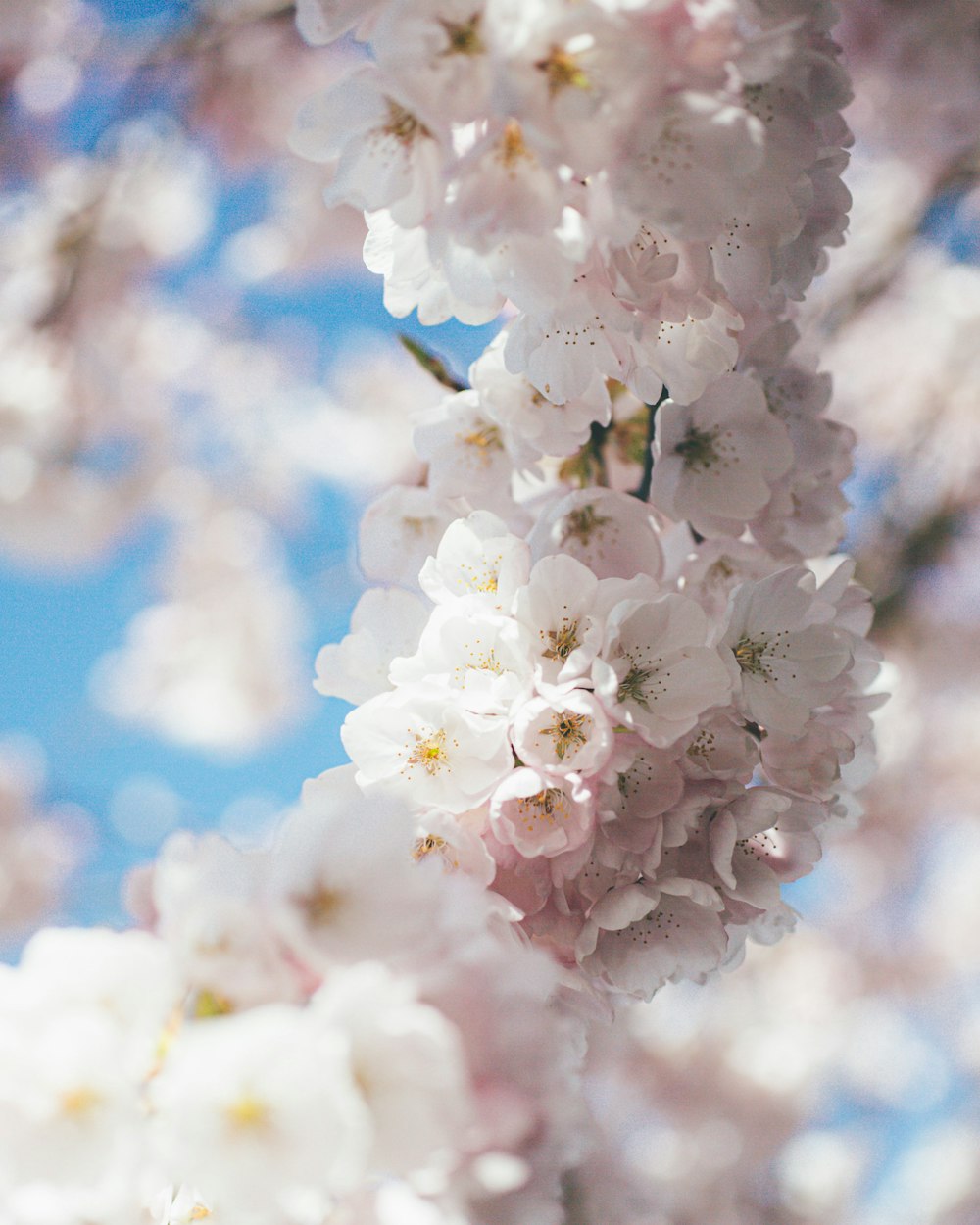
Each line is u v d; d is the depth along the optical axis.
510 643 0.60
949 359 1.61
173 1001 0.53
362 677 0.63
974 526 1.43
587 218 0.58
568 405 0.63
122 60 1.27
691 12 0.56
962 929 2.25
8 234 1.48
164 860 0.54
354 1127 0.51
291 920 0.53
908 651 1.64
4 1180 0.52
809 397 0.67
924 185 1.43
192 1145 0.51
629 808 0.60
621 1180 1.52
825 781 0.62
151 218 1.59
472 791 0.60
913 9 1.26
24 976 0.53
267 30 1.34
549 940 0.60
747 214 0.59
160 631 2.12
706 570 0.65
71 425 1.58
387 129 0.58
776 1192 2.26
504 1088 0.53
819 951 2.23
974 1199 2.47
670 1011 1.97
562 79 0.56
